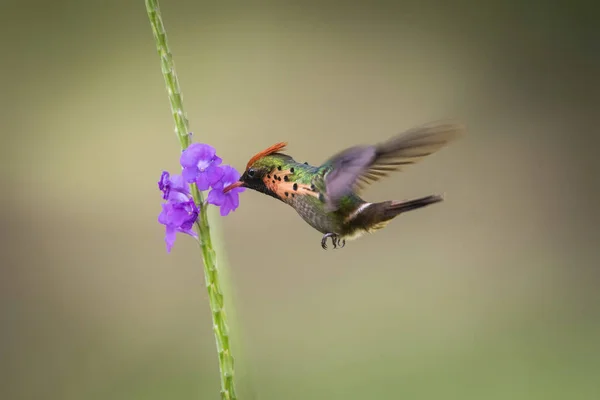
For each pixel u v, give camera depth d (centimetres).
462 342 1020
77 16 1326
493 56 1462
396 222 1209
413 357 991
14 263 1124
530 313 1079
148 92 1295
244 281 1091
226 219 1130
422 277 1141
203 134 1263
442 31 1444
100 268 1107
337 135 1300
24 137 1248
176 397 955
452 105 1400
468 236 1229
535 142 1402
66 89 1300
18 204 1179
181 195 363
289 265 1109
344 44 1395
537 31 1470
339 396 935
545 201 1325
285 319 1044
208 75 1317
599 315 1057
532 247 1238
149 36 1327
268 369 963
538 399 918
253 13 1355
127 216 1164
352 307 1077
